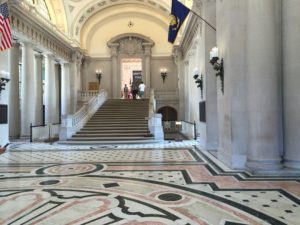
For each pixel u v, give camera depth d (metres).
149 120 14.55
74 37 21.16
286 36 6.00
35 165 7.36
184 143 12.55
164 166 7.05
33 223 3.36
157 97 21.50
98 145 12.14
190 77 17.84
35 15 14.55
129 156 8.82
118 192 4.71
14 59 15.90
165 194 4.57
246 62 6.63
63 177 5.91
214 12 10.19
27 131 15.05
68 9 20.25
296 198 4.26
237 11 6.70
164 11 21.61
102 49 24.38
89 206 3.99
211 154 9.02
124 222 3.36
